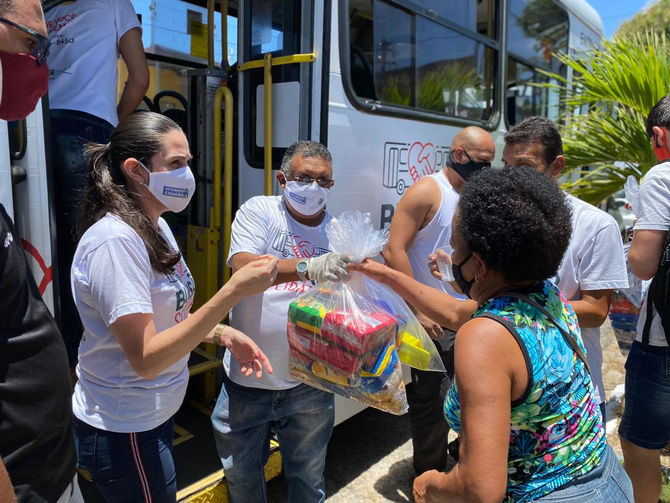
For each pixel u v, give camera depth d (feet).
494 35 12.59
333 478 9.78
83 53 7.97
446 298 5.86
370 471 10.04
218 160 8.96
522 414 3.78
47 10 8.23
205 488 7.11
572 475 3.83
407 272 8.07
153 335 4.58
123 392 4.83
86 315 4.82
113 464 4.88
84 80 7.95
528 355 3.76
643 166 13.28
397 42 9.64
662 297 6.64
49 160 6.29
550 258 3.91
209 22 10.46
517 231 3.82
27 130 6.16
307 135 7.97
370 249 5.58
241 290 4.64
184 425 8.85
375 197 9.28
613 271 6.37
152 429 5.02
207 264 9.41
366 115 8.91
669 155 7.14
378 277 5.81
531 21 14.30
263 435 6.83
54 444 3.91
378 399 5.34
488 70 12.55
